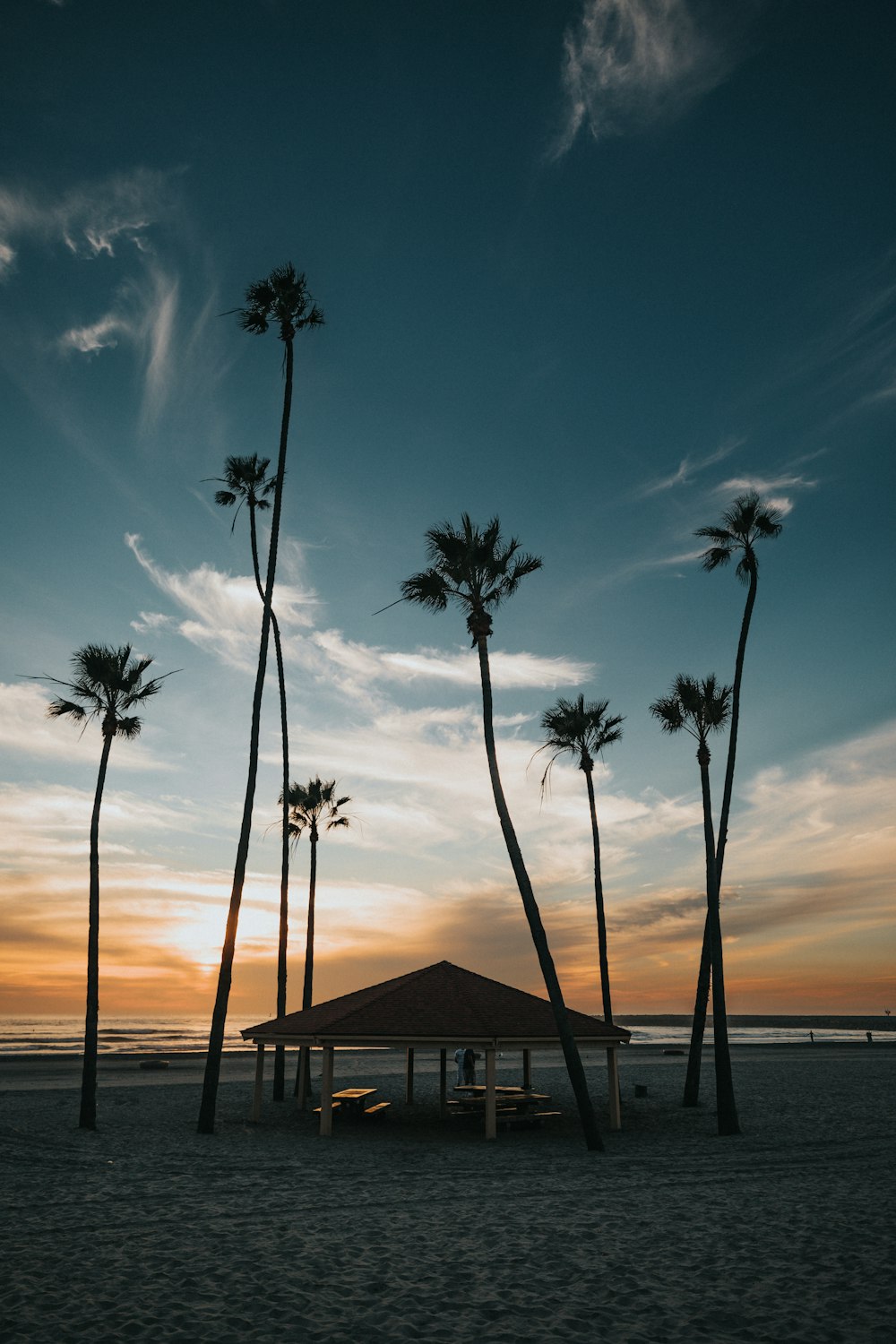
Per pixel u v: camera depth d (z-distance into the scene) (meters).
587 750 29.64
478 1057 50.09
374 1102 28.20
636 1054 57.59
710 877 21.97
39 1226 10.77
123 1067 45.41
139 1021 160.12
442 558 20.86
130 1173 14.79
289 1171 15.27
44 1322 7.54
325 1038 20.25
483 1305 8.10
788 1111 24.52
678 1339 7.33
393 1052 62.72
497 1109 23.69
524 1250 9.87
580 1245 10.09
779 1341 7.26
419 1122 23.08
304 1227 10.89
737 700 23.81
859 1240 10.12
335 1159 16.88
